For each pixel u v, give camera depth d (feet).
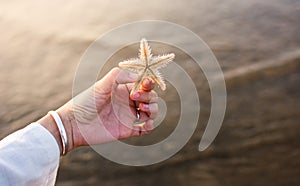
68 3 6.46
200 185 3.97
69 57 5.44
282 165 4.07
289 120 4.41
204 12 5.81
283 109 4.52
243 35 5.39
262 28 5.44
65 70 5.25
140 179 4.05
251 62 5.01
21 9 6.43
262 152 4.16
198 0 6.03
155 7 6.04
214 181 4.00
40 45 5.68
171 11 5.91
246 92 4.72
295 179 3.94
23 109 4.77
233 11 5.75
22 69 5.33
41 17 6.20
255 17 5.61
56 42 5.68
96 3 6.34
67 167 4.14
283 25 5.42
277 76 4.82
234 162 4.12
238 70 4.93
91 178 4.09
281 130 4.33
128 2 6.25
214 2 5.94
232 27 5.53
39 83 5.10
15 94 4.97
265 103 4.60
